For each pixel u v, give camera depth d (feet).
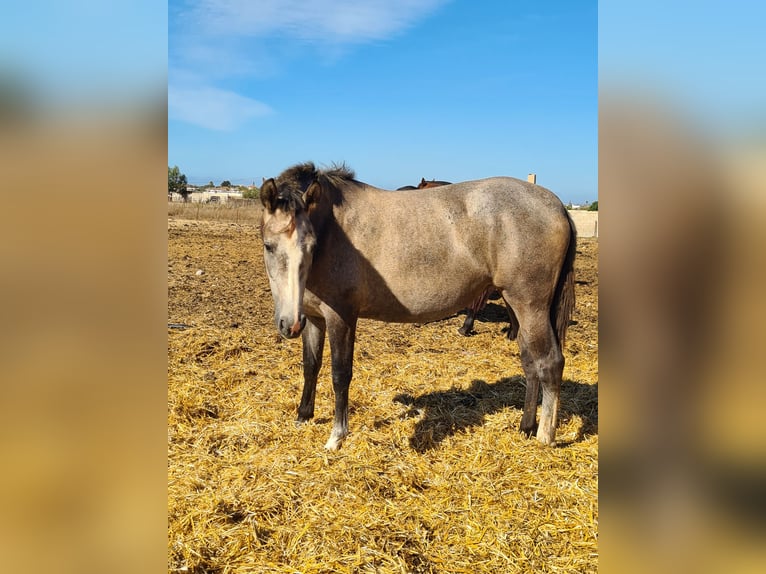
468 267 12.51
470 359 19.74
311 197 10.78
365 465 11.43
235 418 14.05
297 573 8.30
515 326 14.10
